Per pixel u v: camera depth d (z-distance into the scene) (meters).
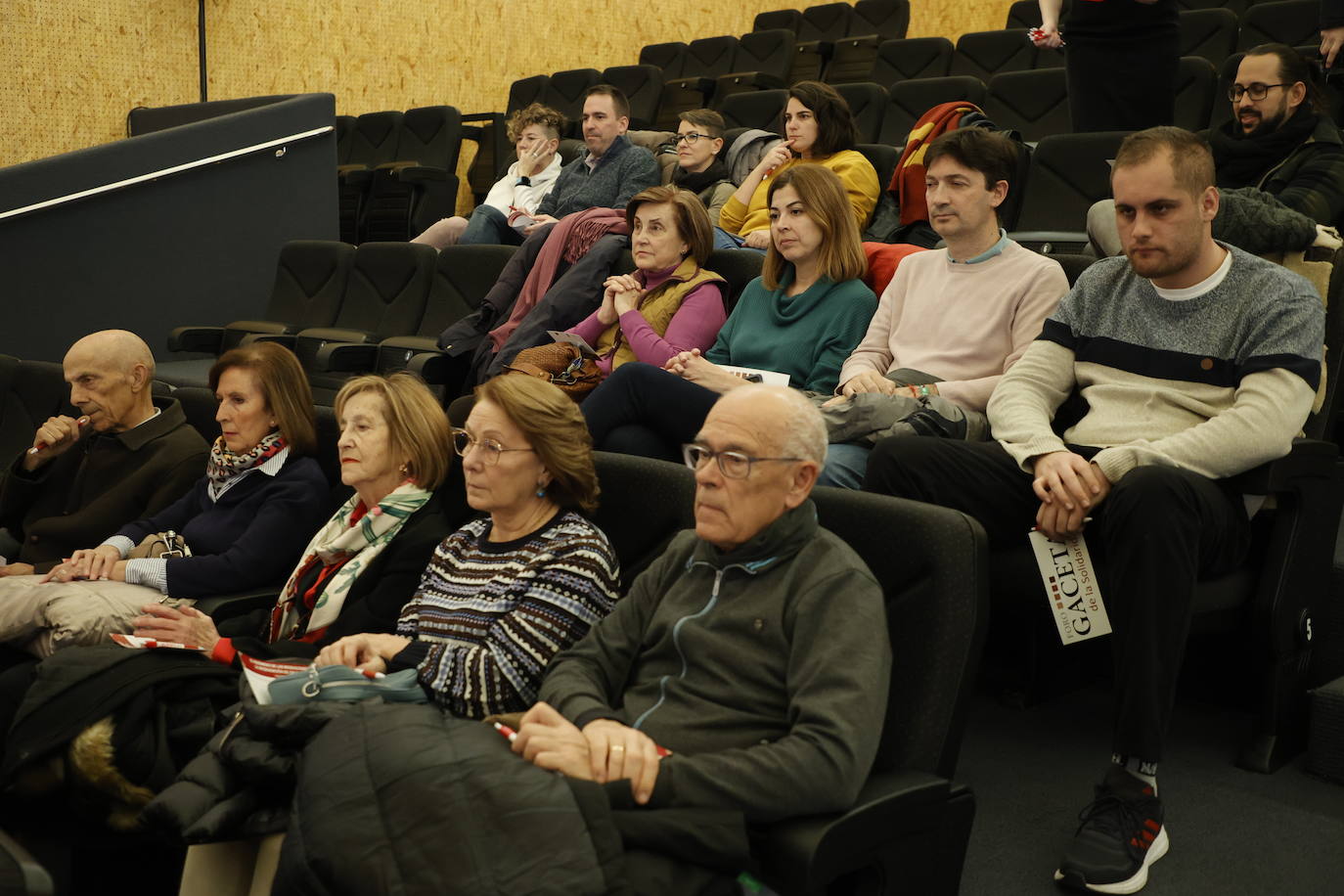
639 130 5.38
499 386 1.73
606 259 3.04
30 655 2.10
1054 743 2.17
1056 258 2.50
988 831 1.83
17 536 2.79
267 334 4.11
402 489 1.97
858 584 1.35
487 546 1.77
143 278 4.48
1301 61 2.80
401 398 1.99
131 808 1.69
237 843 1.52
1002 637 2.39
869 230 3.29
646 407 2.21
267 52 6.20
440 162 5.79
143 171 4.41
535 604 1.63
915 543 1.42
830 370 2.49
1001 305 2.30
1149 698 1.67
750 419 1.40
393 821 1.21
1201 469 1.79
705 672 1.41
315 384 3.80
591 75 6.30
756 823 1.26
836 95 3.39
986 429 2.21
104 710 1.66
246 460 2.28
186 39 5.95
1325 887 1.67
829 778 1.23
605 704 1.46
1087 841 1.67
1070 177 3.35
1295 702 2.09
